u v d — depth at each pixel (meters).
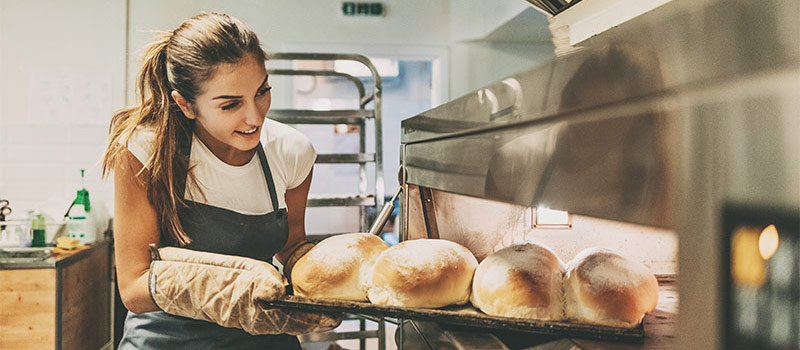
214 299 0.83
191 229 1.27
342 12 3.87
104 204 3.57
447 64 3.99
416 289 0.72
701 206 0.29
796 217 0.24
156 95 1.19
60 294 2.81
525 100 0.52
